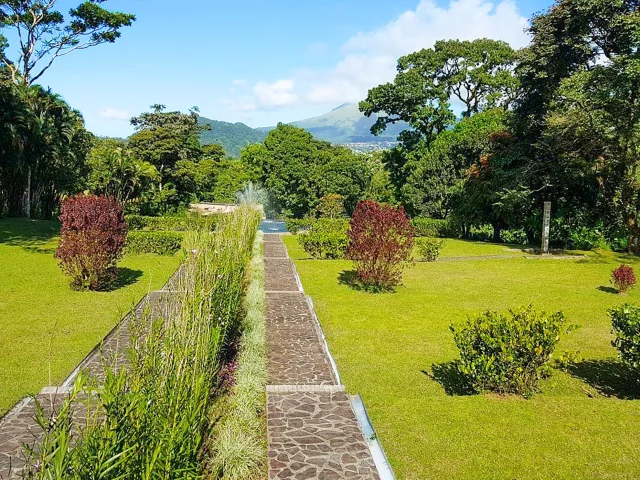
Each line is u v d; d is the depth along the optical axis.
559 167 20.09
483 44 31.33
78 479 2.30
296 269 14.55
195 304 4.65
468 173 24.16
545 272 14.80
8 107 22.28
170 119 43.06
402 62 32.03
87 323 8.45
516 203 21.34
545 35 19.05
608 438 4.46
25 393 5.63
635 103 16.70
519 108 21.47
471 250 20.08
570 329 5.80
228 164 50.03
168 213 35.50
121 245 11.24
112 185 29.94
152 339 3.68
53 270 12.90
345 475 3.92
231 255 8.09
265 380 5.97
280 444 4.37
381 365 6.92
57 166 27.19
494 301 10.90
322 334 8.27
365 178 43.78
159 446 2.75
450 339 8.16
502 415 4.97
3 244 16.86
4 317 8.73
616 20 16.72
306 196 44.72
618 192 19.08
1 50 25.77
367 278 11.62
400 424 4.79
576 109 17.78
